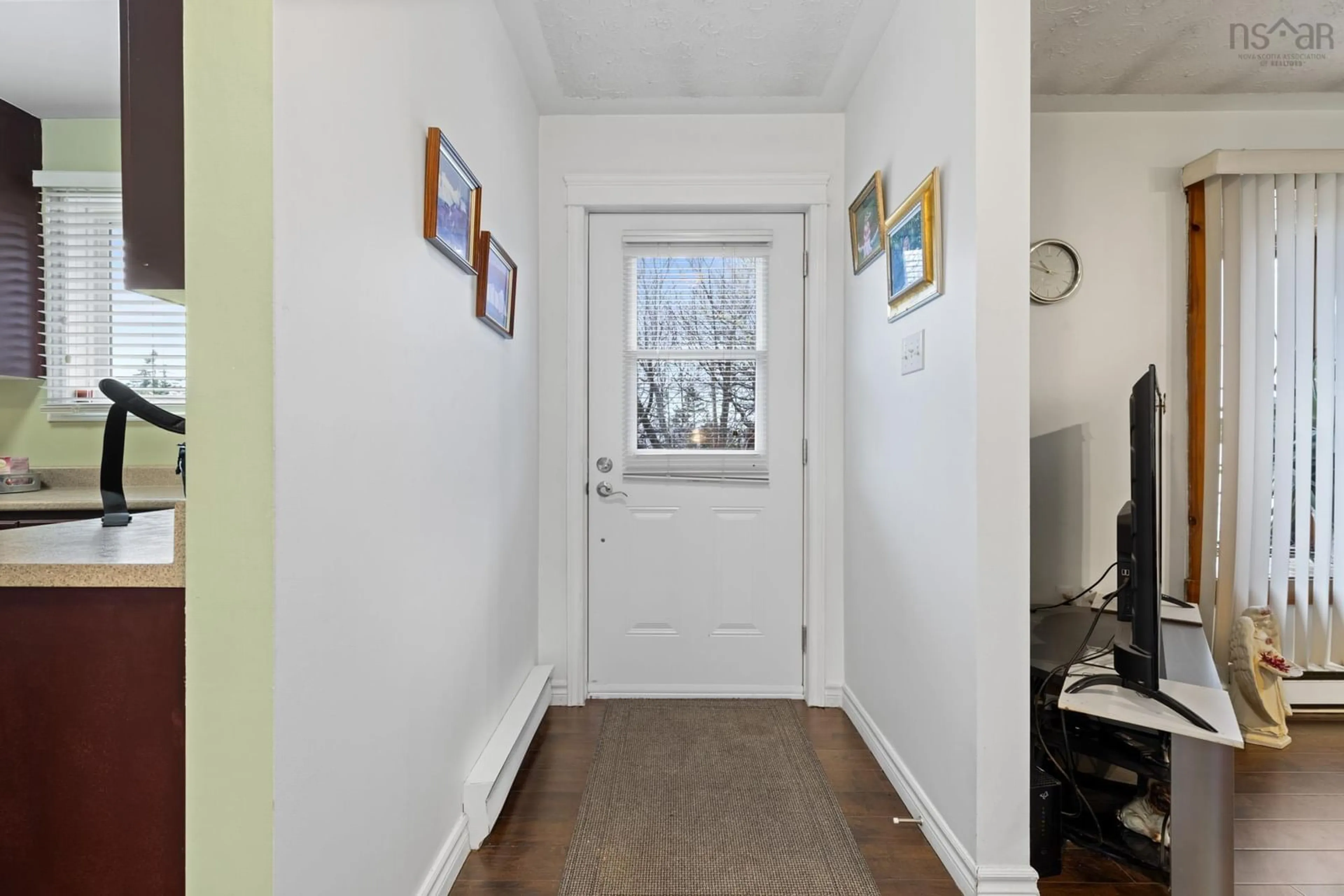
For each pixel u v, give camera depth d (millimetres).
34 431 2639
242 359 846
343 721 1040
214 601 854
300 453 912
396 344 1227
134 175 925
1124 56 2238
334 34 998
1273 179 2506
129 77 926
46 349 2621
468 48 1663
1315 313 2533
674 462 2738
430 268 1397
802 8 1987
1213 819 1388
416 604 1329
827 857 1650
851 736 2354
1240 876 1594
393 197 1213
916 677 1844
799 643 2725
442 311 1469
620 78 2367
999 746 1468
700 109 2596
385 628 1186
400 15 1240
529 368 2436
